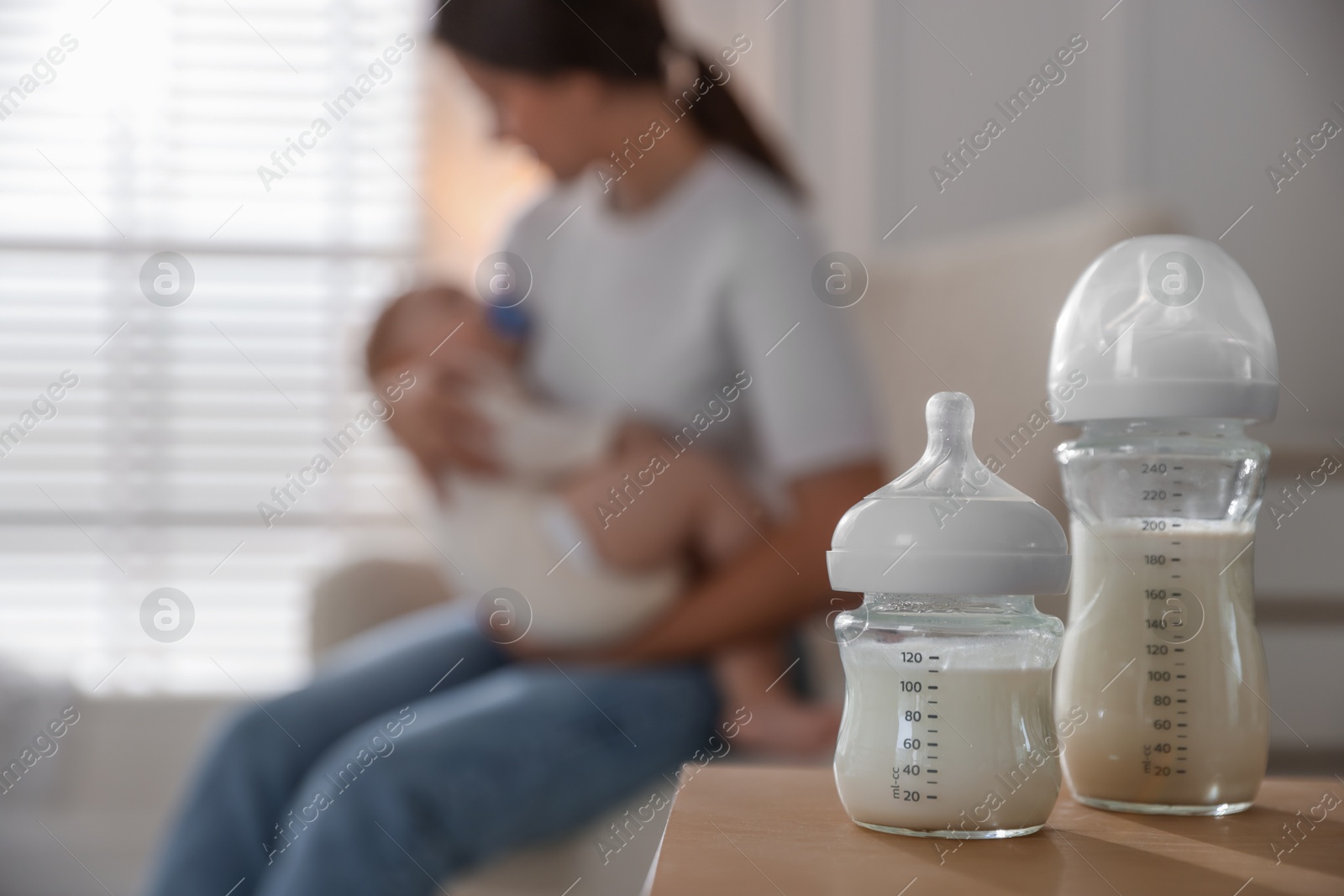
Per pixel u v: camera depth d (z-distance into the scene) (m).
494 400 1.27
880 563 0.46
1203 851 0.45
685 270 1.23
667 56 1.26
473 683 1.27
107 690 2.06
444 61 1.30
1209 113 2.16
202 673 2.11
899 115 2.18
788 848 0.45
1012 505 0.46
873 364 1.53
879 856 0.44
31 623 2.08
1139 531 0.52
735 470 1.26
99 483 2.11
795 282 1.16
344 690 1.22
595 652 1.16
